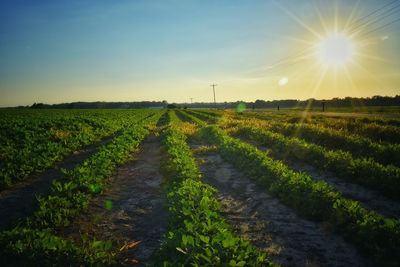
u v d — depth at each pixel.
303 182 9.85
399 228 6.77
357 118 37.84
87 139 23.78
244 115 59.09
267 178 11.42
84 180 10.94
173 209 7.97
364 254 6.48
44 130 26.98
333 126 28.75
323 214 8.27
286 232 7.65
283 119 41.97
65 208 8.73
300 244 7.03
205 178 12.99
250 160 14.17
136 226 8.18
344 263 6.21
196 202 8.61
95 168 12.73
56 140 22.09
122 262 6.30
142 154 19.23
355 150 17.00
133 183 12.40
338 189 10.97
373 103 115.88
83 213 9.03
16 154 15.84
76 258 5.77
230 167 14.89
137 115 64.50
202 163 15.87
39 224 7.73
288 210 9.07
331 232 7.52
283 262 6.29
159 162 16.53
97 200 10.18
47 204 8.77
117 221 8.52
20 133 23.52
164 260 5.81
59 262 5.63
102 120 40.03
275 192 10.26
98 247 6.38
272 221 8.34
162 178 13.01
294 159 16.06
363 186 11.20
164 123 48.25
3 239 6.28
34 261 5.61
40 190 11.57
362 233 6.86
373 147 16.03
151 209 9.38
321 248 6.82
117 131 31.69
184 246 5.89
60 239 6.34
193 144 23.30
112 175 13.58
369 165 12.05
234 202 9.93
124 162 16.16
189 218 7.45
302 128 24.69
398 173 10.70
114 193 11.03
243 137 25.94
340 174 12.36
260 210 9.17
